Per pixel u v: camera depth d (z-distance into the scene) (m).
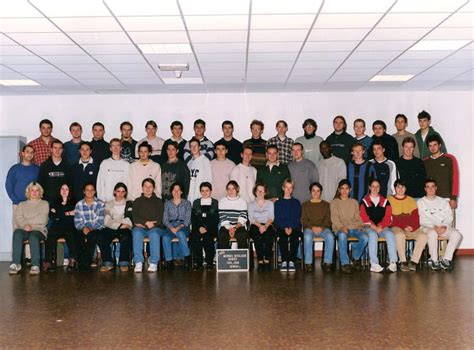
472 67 8.41
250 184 8.49
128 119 10.45
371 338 4.39
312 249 7.92
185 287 6.62
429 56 7.72
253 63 8.07
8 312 5.35
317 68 8.43
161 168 8.48
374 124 8.91
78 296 6.11
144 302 5.77
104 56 7.60
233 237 7.96
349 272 7.75
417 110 10.35
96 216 8.05
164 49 7.28
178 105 10.45
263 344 4.25
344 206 8.07
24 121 10.43
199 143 8.64
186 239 7.99
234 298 5.95
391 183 8.43
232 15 5.82
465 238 10.26
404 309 5.38
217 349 4.13
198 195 8.47
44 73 8.61
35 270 7.76
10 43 6.87
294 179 8.54
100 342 4.32
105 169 8.44
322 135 10.38
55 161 8.41
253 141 8.98
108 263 7.99
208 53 7.47
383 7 5.61
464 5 5.57
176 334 4.54
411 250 8.56
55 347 4.21
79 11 5.64
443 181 8.69
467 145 10.32
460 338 4.39
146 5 5.48
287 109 10.41
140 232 7.94
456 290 6.36
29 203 8.09
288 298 5.93
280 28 6.32
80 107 10.45
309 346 4.19
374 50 7.38
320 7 5.59
